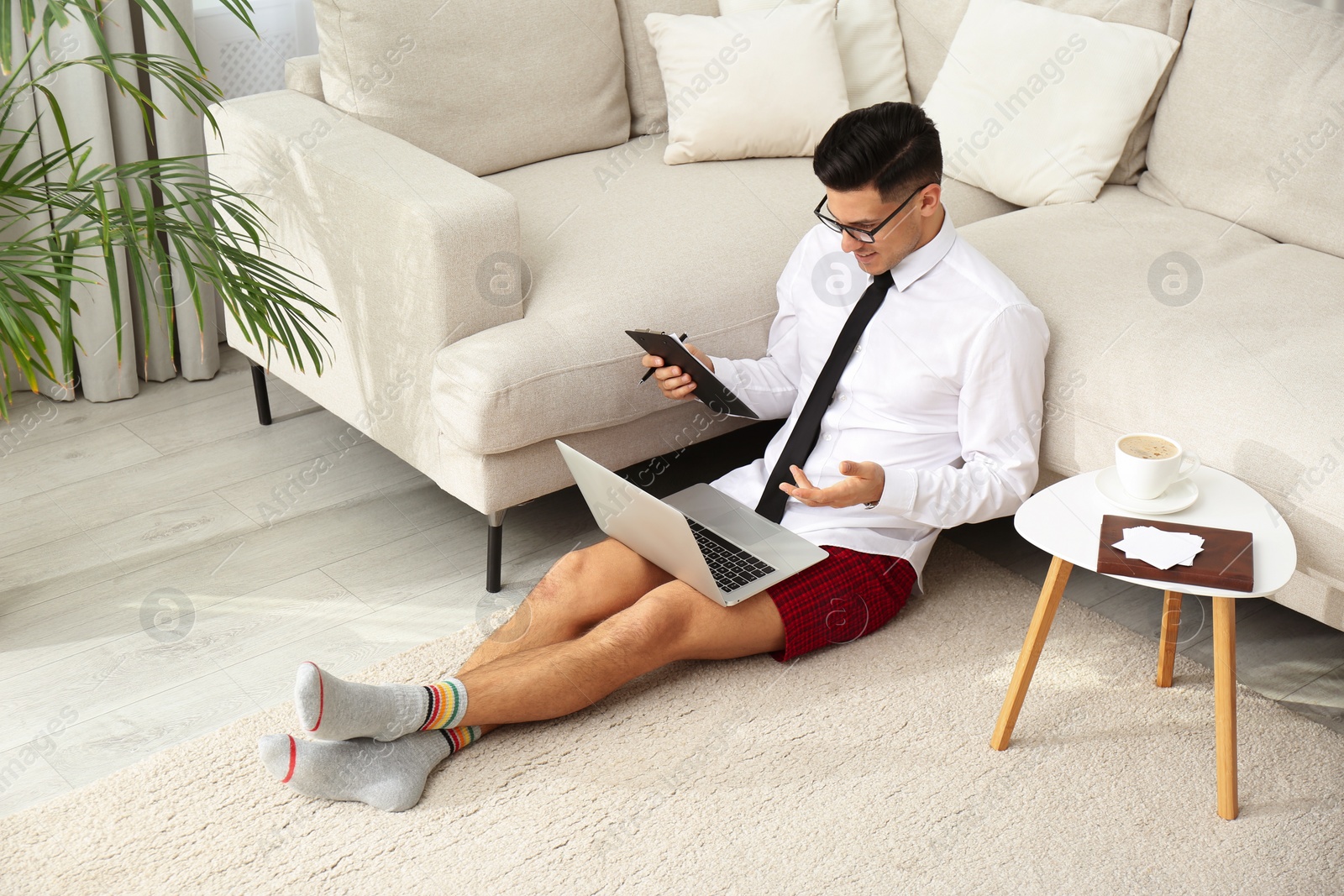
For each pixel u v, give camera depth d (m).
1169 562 1.56
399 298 2.07
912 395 1.90
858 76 2.79
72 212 2.03
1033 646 1.69
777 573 1.83
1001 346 1.83
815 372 2.04
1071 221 2.37
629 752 1.75
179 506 2.38
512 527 2.34
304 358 2.42
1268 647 2.01
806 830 1.62
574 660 1.75
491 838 1.61
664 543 1.77
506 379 1.94
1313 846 1.61
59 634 2.02
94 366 2.71
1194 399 1.85
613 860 1.58
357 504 2.41
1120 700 1.86
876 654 1.95
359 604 2.11
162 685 1.91
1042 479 2.12
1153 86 2.48
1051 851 1.60
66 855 1.58
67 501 2.39
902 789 1.69
